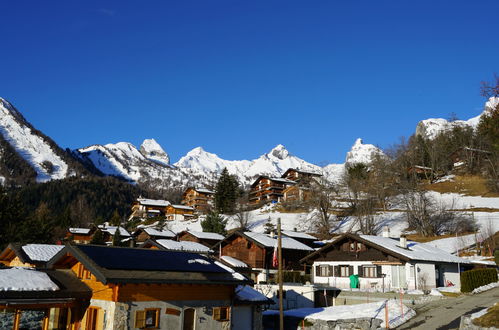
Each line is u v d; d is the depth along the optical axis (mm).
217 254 60094
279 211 107062
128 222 141000
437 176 104812
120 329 18562
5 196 56531
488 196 84188
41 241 58250
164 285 20641
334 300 38625
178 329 20938
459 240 61594
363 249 43812
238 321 25266
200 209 149625
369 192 90000
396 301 32656
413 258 38500
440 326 25156
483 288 35219
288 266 55562
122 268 19375
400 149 110375
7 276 18406
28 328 22125
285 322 30859
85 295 19875
